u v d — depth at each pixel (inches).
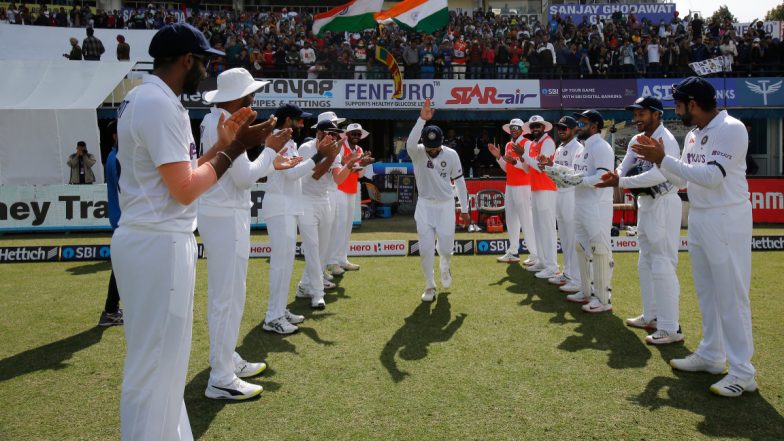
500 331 190.9
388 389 141.3
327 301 235.3
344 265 305.1
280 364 160.6
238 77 140.6
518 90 649.0
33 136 523.2
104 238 416.8
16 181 523.2
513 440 113.6
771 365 154.6
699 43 690.2
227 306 138.1
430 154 227.8
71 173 520.4
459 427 119.6
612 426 119.7
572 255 249.1
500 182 485.4
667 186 176.6
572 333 188.2
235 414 127.8
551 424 120.7
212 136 139.9
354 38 764.6
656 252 178.5
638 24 868.6
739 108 636.7
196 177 86.7
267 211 188.5
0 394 139.4
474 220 485.1
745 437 114.5
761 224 474.3
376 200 569.6
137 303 87.6
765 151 710.5
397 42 692.7
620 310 217.8
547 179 274.5
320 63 661.9
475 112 649.0
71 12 776.3
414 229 471.8
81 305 230.1
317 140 215.5
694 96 141.9
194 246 94.6
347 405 131.9
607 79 652.7
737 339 137.1
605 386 142.2
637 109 184.1
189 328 93.1
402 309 221.3
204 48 92.7
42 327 198.4
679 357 164.2
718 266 139.9
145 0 1050.7
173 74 91.7
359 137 294.4
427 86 644.1
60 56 693.3
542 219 277.7
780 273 278.8
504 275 289.1
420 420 123.3
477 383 144.6
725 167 135.6
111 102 612.7
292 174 176.6
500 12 1138.7
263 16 921.5
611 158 210.1
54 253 337.4
